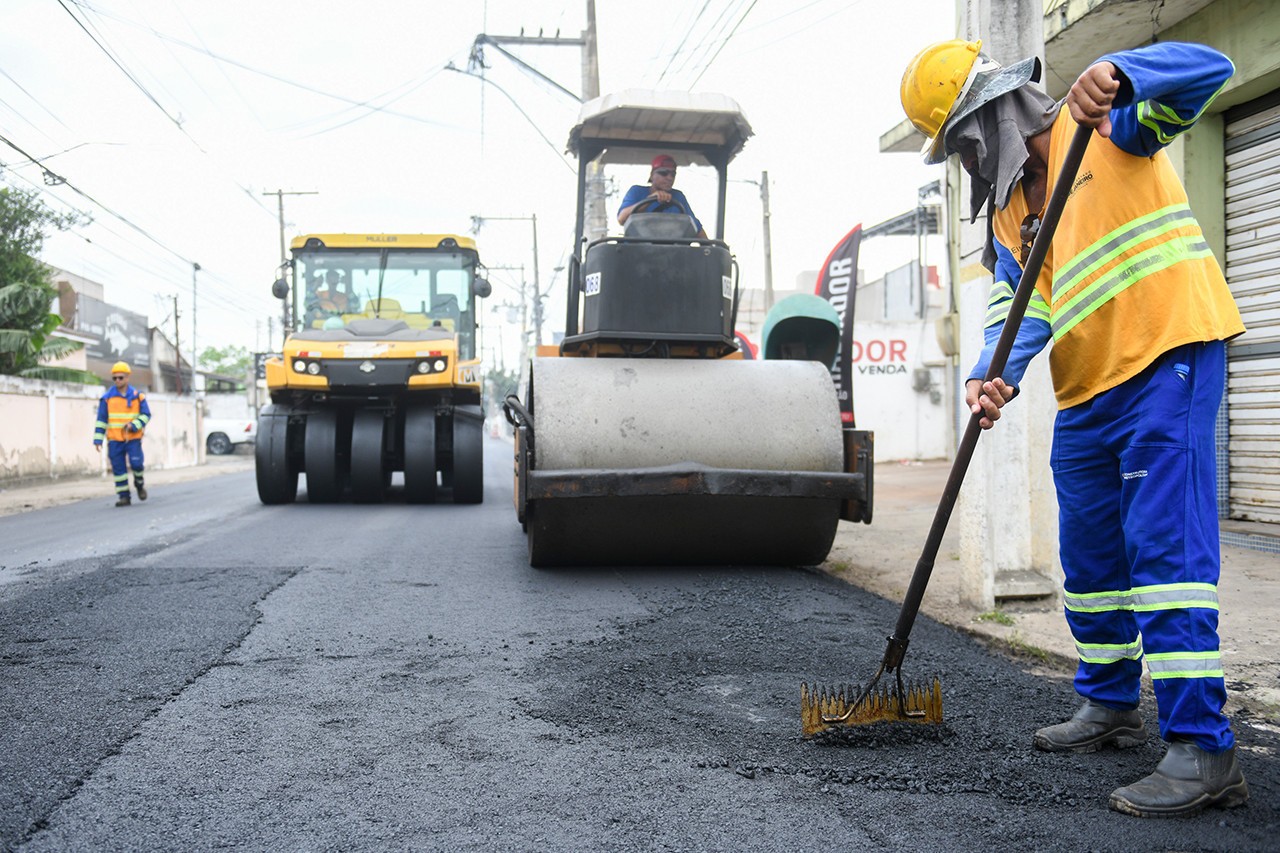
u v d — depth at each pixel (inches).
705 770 105.9
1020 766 105.9
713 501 225.5
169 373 1831.9
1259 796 97.7
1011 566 190.2
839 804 96.1
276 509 423.2
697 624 179.2
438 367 431.5
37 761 109.0
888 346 732.0
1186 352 96.8
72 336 1282.0
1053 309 105.9
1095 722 111.3
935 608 190.9
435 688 138.9
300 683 141.4
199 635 171.2
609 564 242.8
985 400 102.7
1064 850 85.7
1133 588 98.4
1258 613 176.1
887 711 115.0
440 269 489.1
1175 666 94.1
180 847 87.1
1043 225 95.3
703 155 295.1
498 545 291.9
